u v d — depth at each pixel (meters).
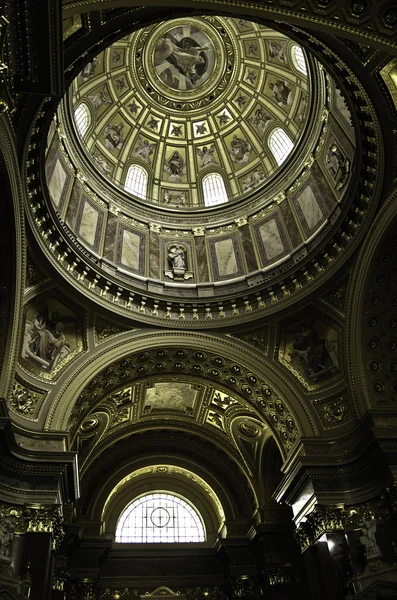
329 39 14.43
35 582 15.54
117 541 26.52
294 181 23.89
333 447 19.94
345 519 18.41
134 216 24.69
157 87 27.12
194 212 26.00
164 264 24.20
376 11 11.70
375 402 19.56
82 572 24.17
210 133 27.97
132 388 24.02
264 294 22.48
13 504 16.67
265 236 24.23
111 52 25.08
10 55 9.55
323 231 21.44
